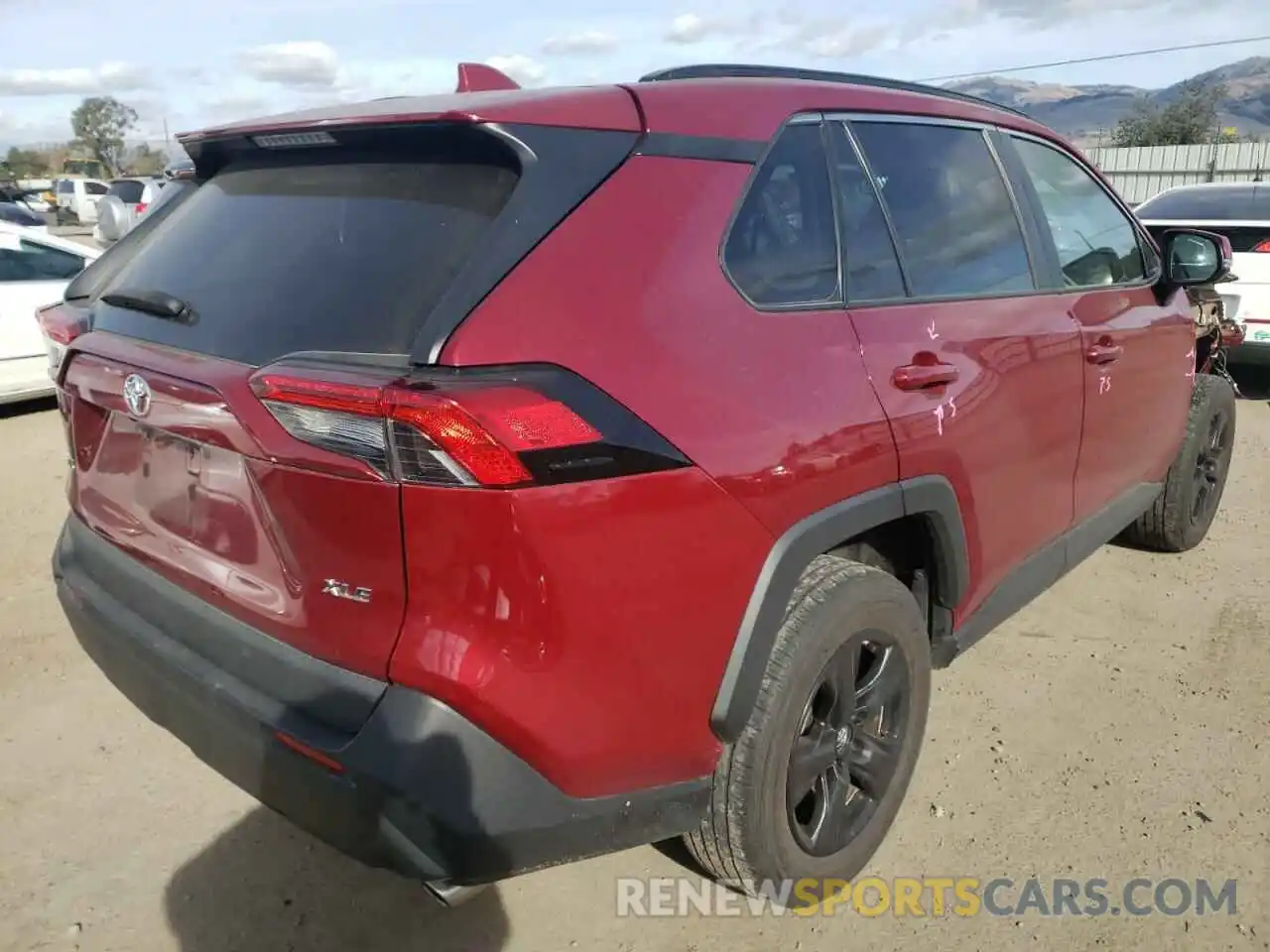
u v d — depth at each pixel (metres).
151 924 2.52
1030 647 3.91
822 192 2.49
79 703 3.51
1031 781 3.08
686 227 2.11
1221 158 26.47
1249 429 7.21
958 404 2.65
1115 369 3.50
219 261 2.30
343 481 1.78
